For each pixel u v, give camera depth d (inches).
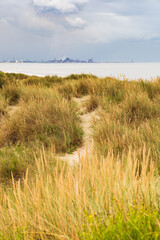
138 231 56.4
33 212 80.9
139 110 261.9
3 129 262.4
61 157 203.3
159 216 65.8
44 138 236.4
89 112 307.0
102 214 70.4
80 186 82.1
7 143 245.4
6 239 74.8
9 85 384.5
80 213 72.4
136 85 340.8
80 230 69.5
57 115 269.6
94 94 331.0
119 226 59.7
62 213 76.6
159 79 360.2
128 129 214.7
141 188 78.2
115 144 184.4
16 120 263.7
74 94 374.6
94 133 231.8
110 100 303.7
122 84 360.8
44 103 294.4
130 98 278.4
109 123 229.0
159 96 301.3
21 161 190.1
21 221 80.0
